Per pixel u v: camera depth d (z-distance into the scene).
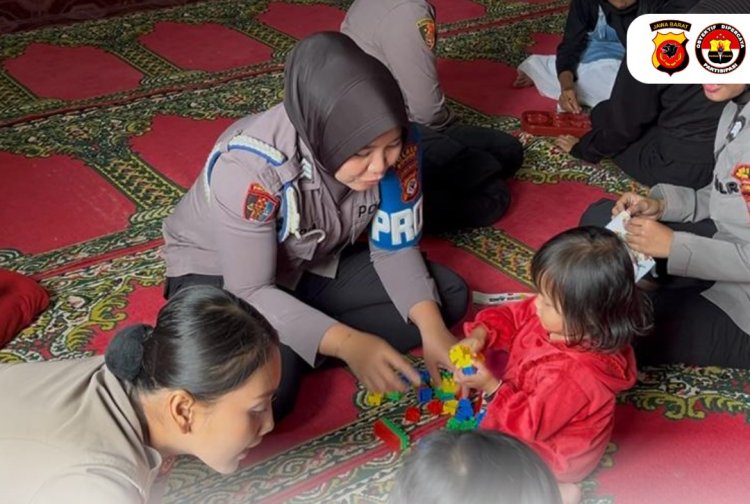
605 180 3.39
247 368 1.49
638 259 2.37
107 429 1.49
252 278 2.23
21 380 1.60
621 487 2.11
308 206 2.25
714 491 2.09
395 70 3.14
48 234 3.13
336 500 2.10
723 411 2.33
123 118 3.92
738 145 2.34
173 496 2.10
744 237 2.38
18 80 4.31
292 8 5.27
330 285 2.52
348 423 2.33
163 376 1.48
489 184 3.13
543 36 4.78
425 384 2.37
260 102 4.09
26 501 1.44
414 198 2.39
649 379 2.44
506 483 1.17
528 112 3.81
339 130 2.04
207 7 5.27
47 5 5.17
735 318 2.37
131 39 4.81
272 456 2.22
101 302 2.78
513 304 2.28
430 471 1.19
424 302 2.39
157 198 3.34
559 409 1.95
